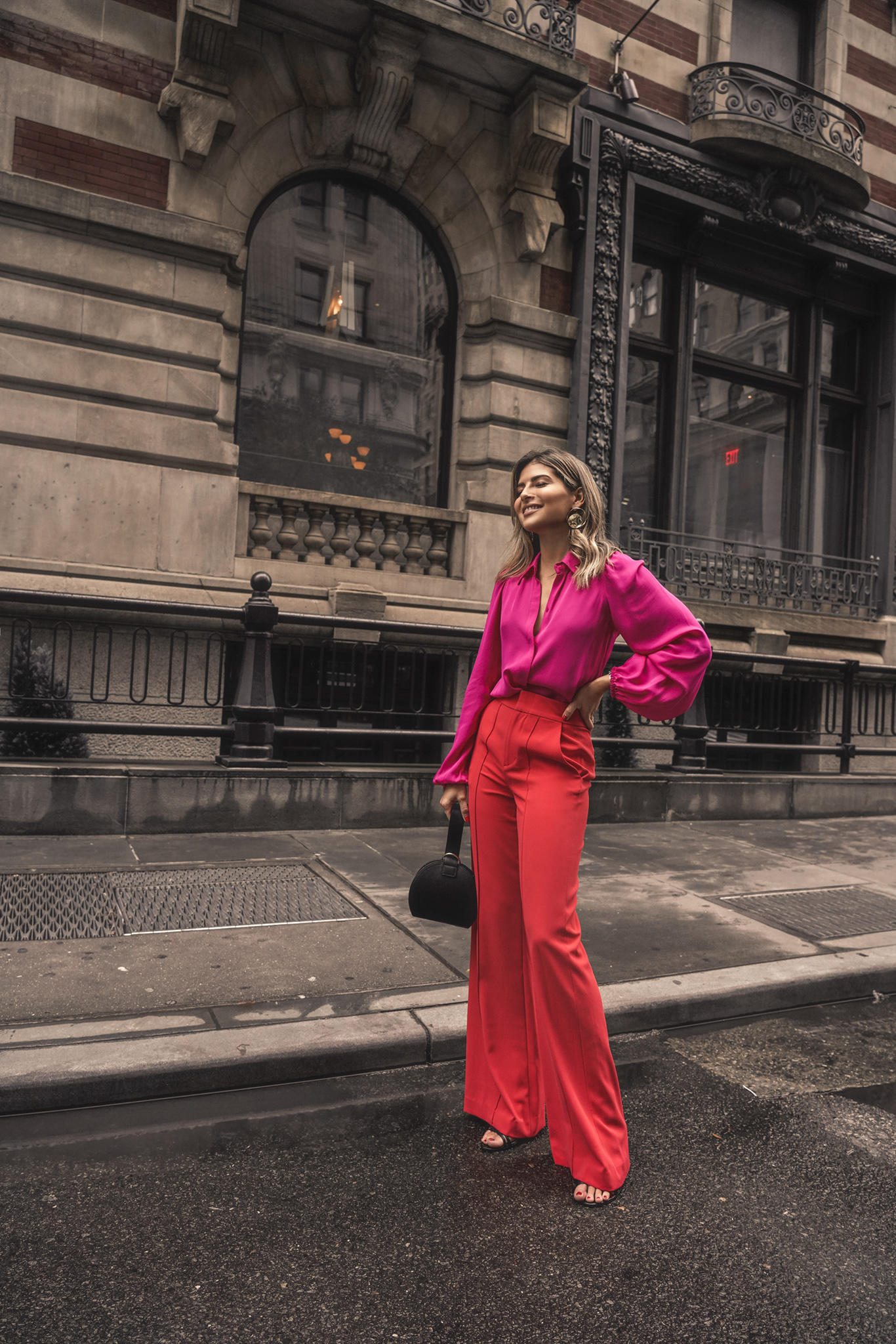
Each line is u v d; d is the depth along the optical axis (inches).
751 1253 79.4
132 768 217.3
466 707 101.3
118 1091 102.0
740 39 427.8
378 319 350.0
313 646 303.3
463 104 341.1
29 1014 115.0
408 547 339.9
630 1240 80.6
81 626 274.1
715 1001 137.9
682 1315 70.7
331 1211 83.6
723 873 214.8
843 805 310.3
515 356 353.7
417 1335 67.6
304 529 328.5
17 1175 87.6
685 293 406.9
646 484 406.3
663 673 85.5
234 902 167.5
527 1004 98.0
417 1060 115.9
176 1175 88.7
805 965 150.9
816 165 398.9
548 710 91.0
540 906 88.1
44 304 276.8
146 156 292.4
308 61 313.3
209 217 301.3
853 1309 72.1
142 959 137.0
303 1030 114.3
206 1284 72.8
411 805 245.8
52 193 273.7
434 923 161.5
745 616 385.4
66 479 279.3
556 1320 69.7
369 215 348.5
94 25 285.3
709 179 386.6
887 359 454.0
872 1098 113.3
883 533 447.2
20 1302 69.8
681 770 293.9
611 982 139.4
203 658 291.1
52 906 159.0
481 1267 76.0
